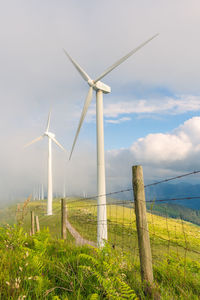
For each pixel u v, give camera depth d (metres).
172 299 2.72
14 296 2.21
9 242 4.22
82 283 2.81
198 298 2.82
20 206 4.77
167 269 3.72
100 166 23.28
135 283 3.06
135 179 3.41
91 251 4.23
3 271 2.85
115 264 3.18
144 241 3.20
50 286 2.75
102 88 25.62
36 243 4.41
